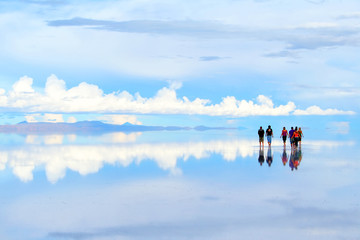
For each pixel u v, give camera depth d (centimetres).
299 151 3281
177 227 1028
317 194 1413
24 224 1055
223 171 2022
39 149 3541
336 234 973
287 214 1147
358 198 1349
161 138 5875
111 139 5509
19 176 1869
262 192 1455
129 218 1110
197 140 5231
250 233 982
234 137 6388
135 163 2397
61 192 1470
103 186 1592
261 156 2814
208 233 981
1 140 5256
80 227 1029
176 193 1445
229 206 1242
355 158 2645
